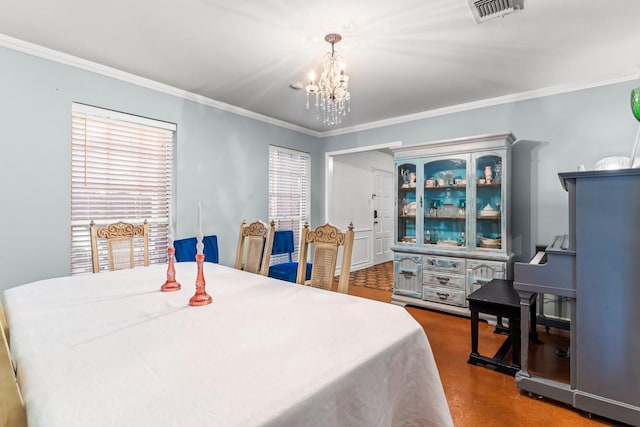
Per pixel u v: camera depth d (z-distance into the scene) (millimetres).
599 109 2855
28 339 1022
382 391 957
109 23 2072
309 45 2326
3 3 1857
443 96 3314
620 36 2168
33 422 633
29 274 2389
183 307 1362
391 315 1261
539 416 1702
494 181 3180
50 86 2469
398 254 3654
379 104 3561
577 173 1674
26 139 2373
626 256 1572
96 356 900
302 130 4637
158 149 3178
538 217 3146
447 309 3307
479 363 2277
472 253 3180
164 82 3041
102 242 2795
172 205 3270
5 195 2291
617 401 1596
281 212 4441
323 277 1898
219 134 3613
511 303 2121
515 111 3264
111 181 2867
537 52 2395
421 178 3541
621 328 1587
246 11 1934
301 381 766
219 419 625
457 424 1643
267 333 1072
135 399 691
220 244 3631
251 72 2799
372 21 2020
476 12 1916
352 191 5602
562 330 2916
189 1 1845
